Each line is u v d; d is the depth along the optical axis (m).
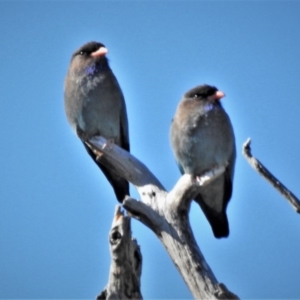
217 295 10.41
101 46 14.53
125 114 14.50
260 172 10.29
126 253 10.40
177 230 11.05
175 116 13.45
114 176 13.50
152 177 11.91
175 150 13.38
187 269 10.86
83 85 14.23
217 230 13.42
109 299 10.41
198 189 11.30
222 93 13.27
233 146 13.24
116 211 10.55
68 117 14.52
